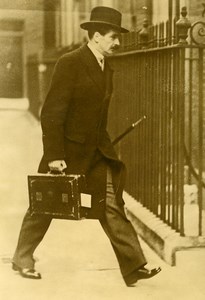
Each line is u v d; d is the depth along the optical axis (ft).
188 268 14.97
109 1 22.71
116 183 13.26
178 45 15.28
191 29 15.39
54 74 13.23
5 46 25.86
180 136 15.47
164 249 15.55
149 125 18.16
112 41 13.50
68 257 15.97
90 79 13.26
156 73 17.52
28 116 34.65
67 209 13.00
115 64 22.18
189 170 16.89
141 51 18.35
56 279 14.40
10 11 23.54
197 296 13.60
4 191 20.83
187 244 15.19
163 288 13.91
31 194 13.39
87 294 13.43
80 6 26.07
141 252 13.37
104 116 13.62
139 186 19.25
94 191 13.29
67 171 13.44
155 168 17.54
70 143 13.41
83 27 13.61
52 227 18.44
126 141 20.61
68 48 30.04
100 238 17.57
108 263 15.55
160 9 20.65
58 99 13.15
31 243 14.16
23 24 24.95
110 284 14.16
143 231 17.51
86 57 13.29
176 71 15.71
